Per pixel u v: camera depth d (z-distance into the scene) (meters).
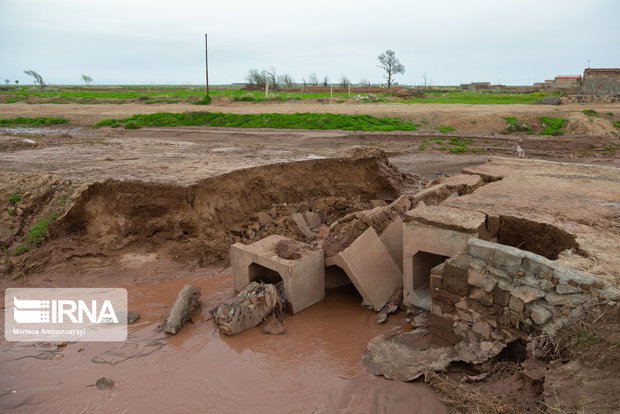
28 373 6.40
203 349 7.04
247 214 13.03
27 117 34.44
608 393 4.29
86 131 30.47
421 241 7.28
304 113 31.84
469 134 27.33
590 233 6.88
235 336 7.40
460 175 11.59
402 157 23.97
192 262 10.48
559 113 29.45
